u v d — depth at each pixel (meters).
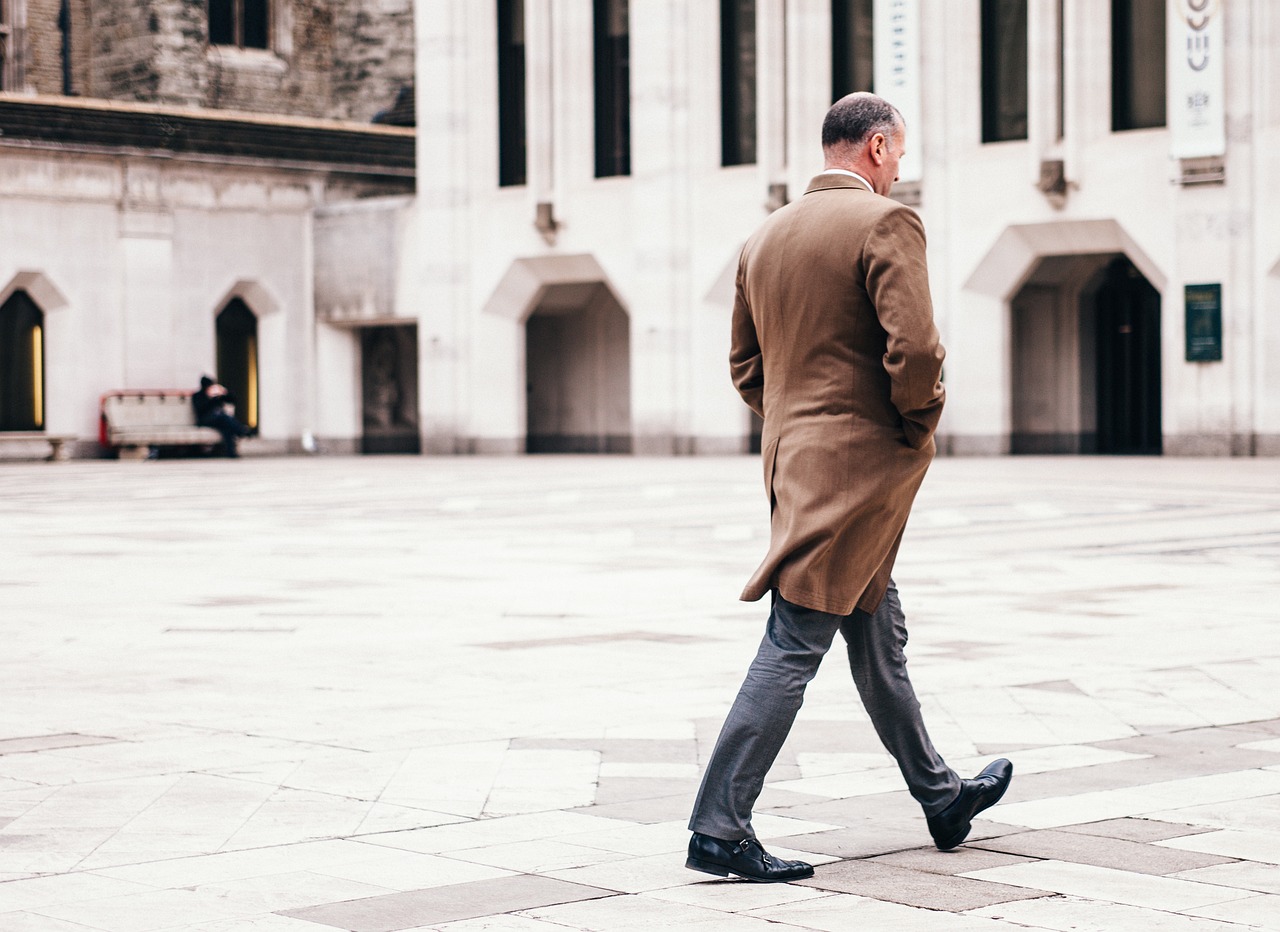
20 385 37.09
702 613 9.48
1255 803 4.87
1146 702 6.53
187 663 7.68
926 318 4.04
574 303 38.84
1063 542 13.70
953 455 31.53
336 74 47.28
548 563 12.41
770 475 4.29
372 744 5.80
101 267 37.50
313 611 9.60
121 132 37.34
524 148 37.09
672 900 3.90
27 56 44.06
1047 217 30.11
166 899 3.91
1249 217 28.34
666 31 33.94
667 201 34.12
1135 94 29.56
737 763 4.09
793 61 32.16
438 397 37.94
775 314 4.27
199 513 18.23
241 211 39.34
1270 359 28.31
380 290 39.03
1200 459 28.41
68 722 6.22
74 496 21.77
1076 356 33.09
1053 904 3.83
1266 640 8.20
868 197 4.19
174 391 37.94
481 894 3.96
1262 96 28.17
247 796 5.00
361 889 4.00
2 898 3.92
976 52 30.78
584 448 39.44
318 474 28.19
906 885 4.02
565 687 6.99
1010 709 6.39
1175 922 3.66
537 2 35.84
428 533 15.25
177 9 43.84
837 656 7.85
